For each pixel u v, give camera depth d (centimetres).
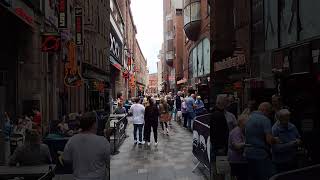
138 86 12125
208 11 3103
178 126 2659
